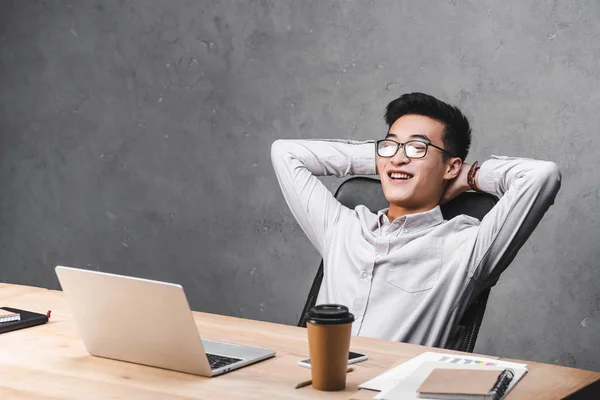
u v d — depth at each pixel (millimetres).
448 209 2133
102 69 3275
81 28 3303
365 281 2047
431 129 2107
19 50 3428
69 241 3400
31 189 3453
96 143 3312
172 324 1185
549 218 2621
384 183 2141
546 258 2633
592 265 2568
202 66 3092
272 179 3008
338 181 2934
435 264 1997
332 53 2883
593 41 2525
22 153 3461
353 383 1174
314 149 2357
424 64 2758
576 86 2559
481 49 2676
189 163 3146
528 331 2670
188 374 1221
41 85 3398
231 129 3062
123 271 3309
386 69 2811
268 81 2986
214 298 3146
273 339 1452
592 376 1201
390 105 2201
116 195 3293
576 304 2598
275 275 3029
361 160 2322
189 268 3182
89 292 1253
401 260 2016
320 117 2918
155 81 3180
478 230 1989
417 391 1072
